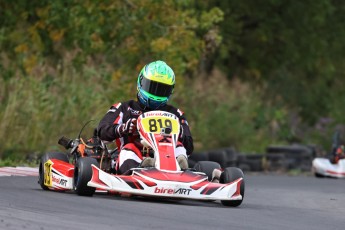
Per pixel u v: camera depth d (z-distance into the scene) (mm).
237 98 92812
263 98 107375
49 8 67000
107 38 68938
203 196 32406
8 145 56562
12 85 60844
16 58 67125
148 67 36406
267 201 41125
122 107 36375
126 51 69000
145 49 68875
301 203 40906
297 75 116312
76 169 34000
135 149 34594
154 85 36000
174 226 26062
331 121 112688
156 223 26469
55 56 69688
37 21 67688
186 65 70062
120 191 31984
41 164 37969
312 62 111625
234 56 107875
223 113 85812
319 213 34938
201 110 83750
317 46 110000
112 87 66562
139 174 32531
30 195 32812
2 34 65188
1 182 39875
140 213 28938
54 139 59094
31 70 64812
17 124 57562
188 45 69438
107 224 25391
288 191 49188
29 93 60031
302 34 108688
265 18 105562
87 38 67312
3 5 67375
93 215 27375
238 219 29688
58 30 67500
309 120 116875
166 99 36375
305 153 84312
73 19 67062
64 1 67062
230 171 34438
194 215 29688
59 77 64875
